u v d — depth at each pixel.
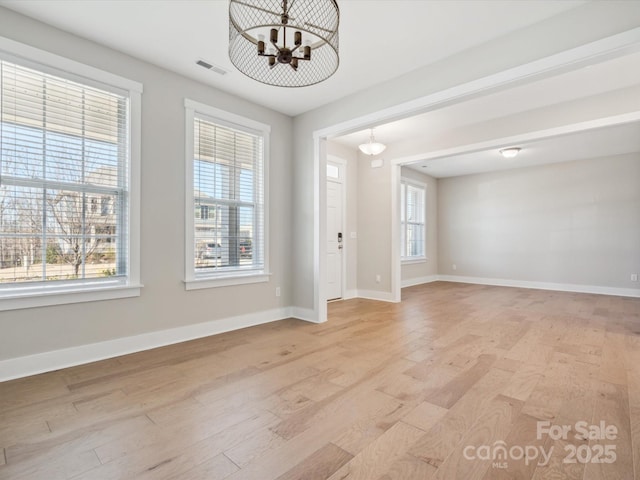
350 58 2.85
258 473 1.41
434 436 1.67
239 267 3.70
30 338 2.36
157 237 2.99
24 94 2.35
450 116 4.16
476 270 7.77
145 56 2.84
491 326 3.78
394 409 1.94
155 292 2.99
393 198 5.39
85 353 2.60
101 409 1.92
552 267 6.73
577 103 3.62
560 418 1.84
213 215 3.46
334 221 5.46
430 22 2.39
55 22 2.40
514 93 3.49
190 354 2.83
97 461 1.47
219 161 3.51
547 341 3.22
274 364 2.62
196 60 2.91
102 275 2.73
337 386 2.24
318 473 1.41
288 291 4.21
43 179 2.43
